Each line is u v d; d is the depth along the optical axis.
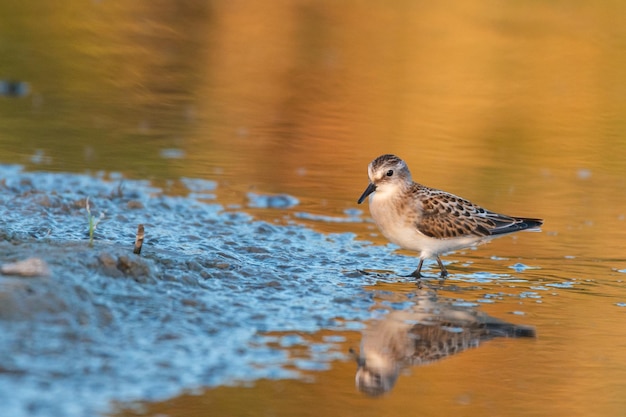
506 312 10.68
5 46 24.94
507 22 31.81
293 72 25.05
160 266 10.45
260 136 19.30
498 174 17.53
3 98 20.56
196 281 10.26
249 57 26.50
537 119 21.84
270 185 16.19
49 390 7.17
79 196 14.00
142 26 29.45
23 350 7.67
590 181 17.53
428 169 17.42
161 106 21.27
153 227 12.90
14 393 7.03
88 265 9.42
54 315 8.23
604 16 33.34
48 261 9.22
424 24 31.27
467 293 11.35
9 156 16.38
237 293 10.32
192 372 7.96
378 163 12.63
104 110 20.45
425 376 8.73
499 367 9.03
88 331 8.27
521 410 8.09
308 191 16.03
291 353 8.77
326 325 9.70
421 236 12.34
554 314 10.69
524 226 12.71
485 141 19.81
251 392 7.84
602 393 8.52
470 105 22.64
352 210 15.15
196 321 9.15
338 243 13.28
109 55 25.58
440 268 12.40
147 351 8.20
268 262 11.84
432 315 10.38
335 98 22.62
